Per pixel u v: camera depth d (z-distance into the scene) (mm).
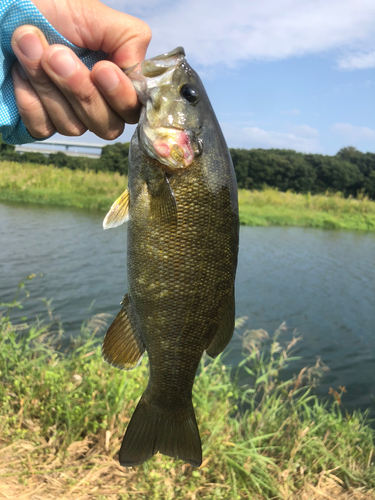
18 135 272
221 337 295
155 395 292
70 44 251
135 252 271
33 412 512
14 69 250
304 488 476
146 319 274
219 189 270
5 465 435
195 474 450
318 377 801
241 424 560
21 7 232
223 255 276
